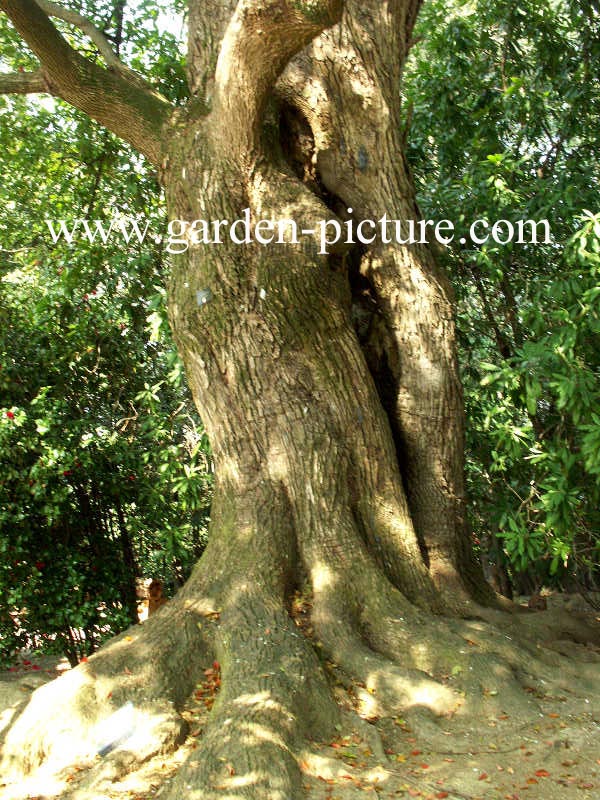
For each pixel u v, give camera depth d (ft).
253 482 19.48
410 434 21.81
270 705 14.79
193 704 16.26
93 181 31.83
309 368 19.80
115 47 29.96
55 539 29.55
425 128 31.09
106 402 32.35
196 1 21.94
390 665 16.79
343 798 13.25
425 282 21.70
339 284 20.26
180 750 14.92
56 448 27.50
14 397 29.40
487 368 21.70
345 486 19.54
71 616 28.40
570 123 30.01
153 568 35.19
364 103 21.22
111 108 21.02
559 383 19.63
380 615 18.07
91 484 30.60
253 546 18.76
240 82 17.90
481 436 28.94
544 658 18.16
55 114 30.91
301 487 19.25
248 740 13.87
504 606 22.13
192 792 12.94
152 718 15.37
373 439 20.17
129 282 30.48
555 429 25.86
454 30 30.45
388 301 21.77
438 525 21.50
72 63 20.66
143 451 30.83
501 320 31.04
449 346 21.93
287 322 19.38
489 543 35.50
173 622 17.58
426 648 17.28
